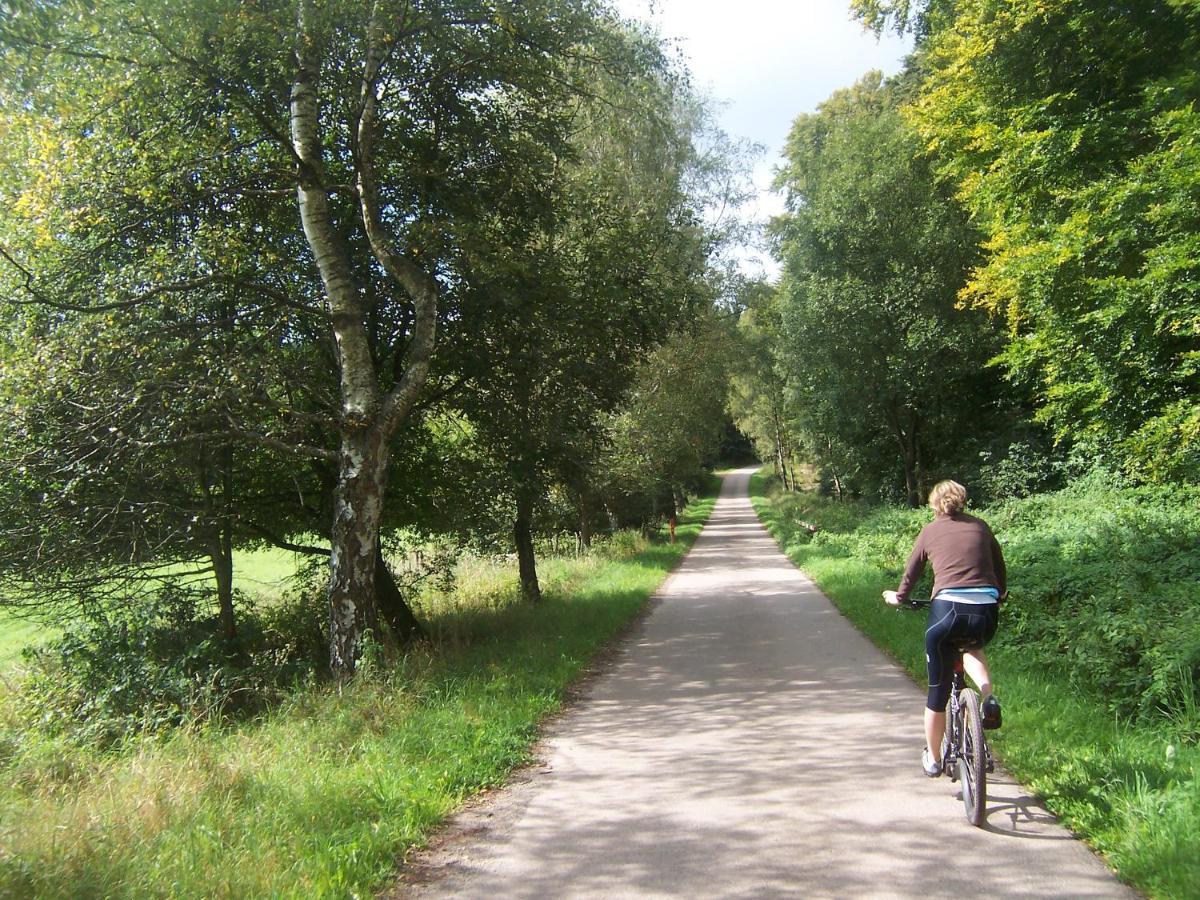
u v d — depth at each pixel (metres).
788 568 22.44
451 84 12.27
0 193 10.09
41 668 11.30
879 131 27.14
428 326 10.33
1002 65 14.16
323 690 9.30
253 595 14.44
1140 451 11.92
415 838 4.70
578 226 13.91
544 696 8.23
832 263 27.09
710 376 28.34
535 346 12.68
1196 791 4.27
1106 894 3.63
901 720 6.85
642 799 5.24
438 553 15.14
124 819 4.64
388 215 12.42
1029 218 13.85
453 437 14.29
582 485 15.15
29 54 9.02
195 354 10.46
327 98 11.77
